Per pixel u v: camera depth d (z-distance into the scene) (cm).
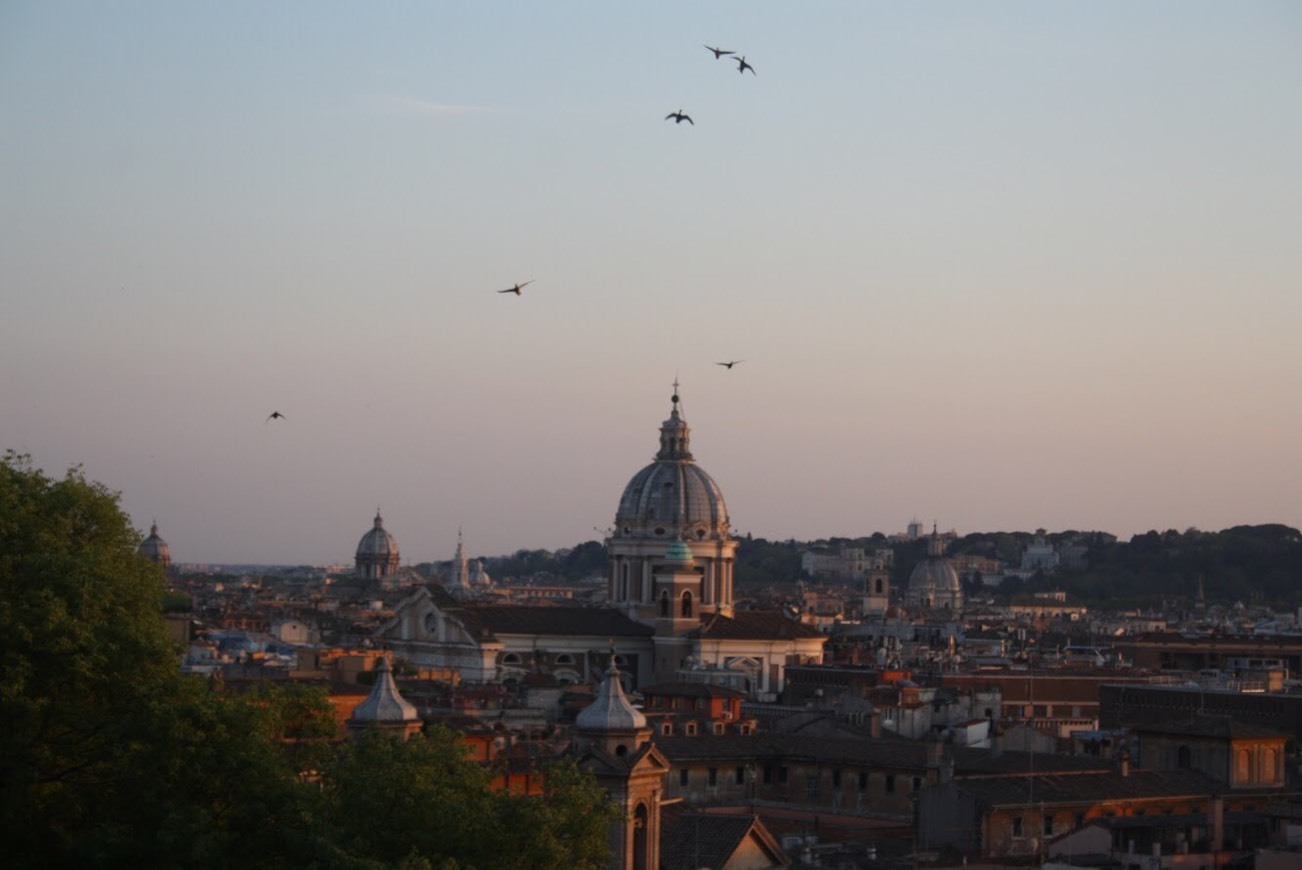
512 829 15825
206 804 15612
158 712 15450
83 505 17350
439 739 16738
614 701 18888
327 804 15725
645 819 18512
